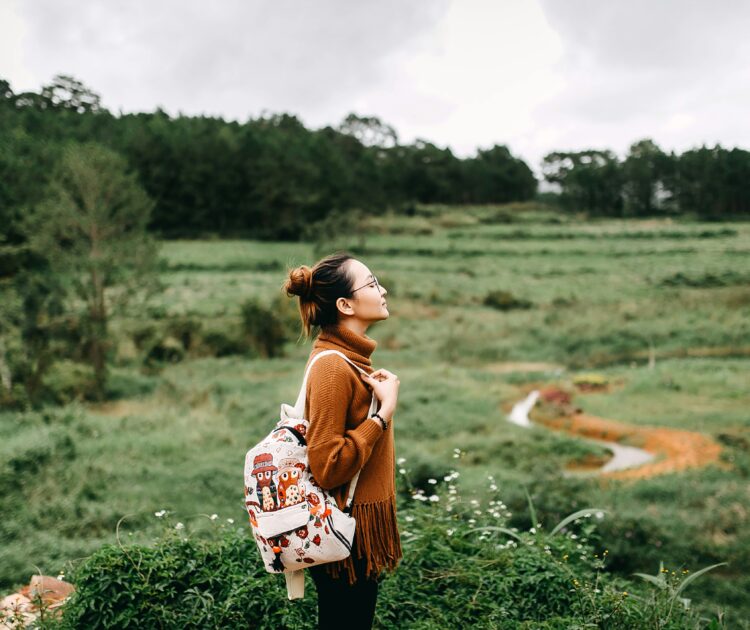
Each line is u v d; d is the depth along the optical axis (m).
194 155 89.25
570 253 69.50
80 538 6.73
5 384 16.52
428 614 2.61
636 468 13.99
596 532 7.45
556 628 2.45
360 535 1.67
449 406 19.69
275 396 19.38
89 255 19.89
